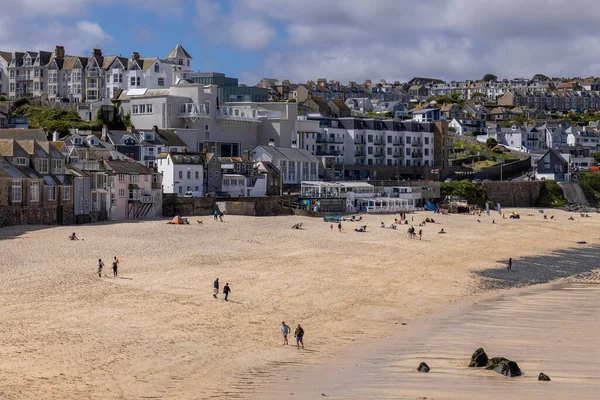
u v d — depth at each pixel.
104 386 40.84
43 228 97.31
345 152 188.75
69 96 186.00
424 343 53.12
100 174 112.19
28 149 103.06
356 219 129.12
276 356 48.78
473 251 102.12
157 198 120.12
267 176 148.25
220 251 88.62
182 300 62.94
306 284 72.94
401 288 74.31
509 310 65.69
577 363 48.22
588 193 189.75
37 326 52.16
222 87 188.12
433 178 192.12
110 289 65.19
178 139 151.88
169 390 40.88
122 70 183.62
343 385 42.66
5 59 191.38
